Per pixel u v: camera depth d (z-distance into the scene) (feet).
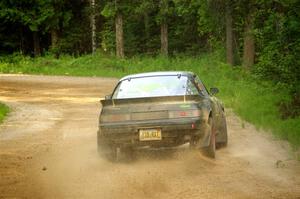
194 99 49.83
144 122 49.06
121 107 50.03
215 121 53.78
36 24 287.07
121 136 49.52
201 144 49.47
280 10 99.50
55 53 291.99
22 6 289.12
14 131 74.90
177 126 48.62
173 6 259.60
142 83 53.57
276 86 83.35
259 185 39.81
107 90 139.13
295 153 52.85
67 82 168.14
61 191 39.40
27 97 126.93
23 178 44.24
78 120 85.61
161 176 43.52
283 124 66.85
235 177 42.65
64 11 294.87
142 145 49.75
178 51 283.79
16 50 306.96
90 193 38.50
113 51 273.13
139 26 293.43
